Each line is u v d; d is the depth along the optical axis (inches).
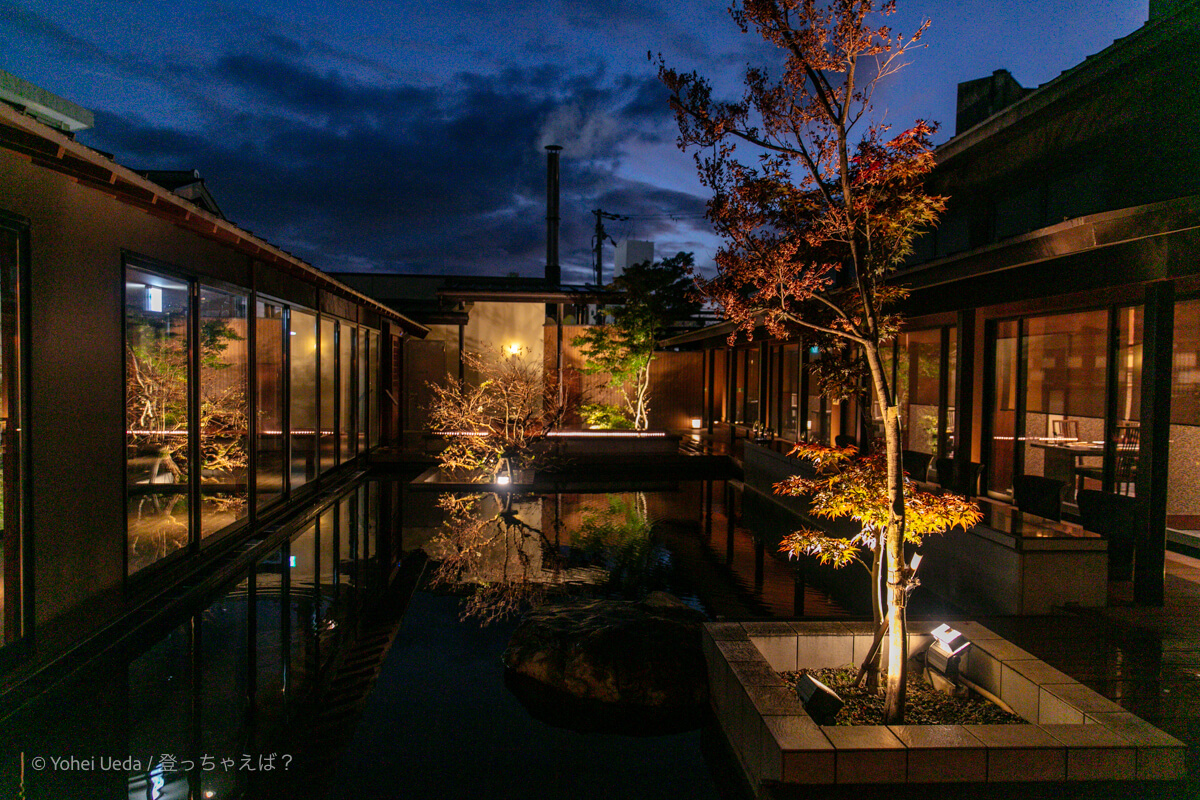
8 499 149.3
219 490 324.2
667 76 131.5
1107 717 113.1
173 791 114.0
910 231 134.6
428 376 778.2
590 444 530.9
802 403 459.8
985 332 327.9
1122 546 220.1
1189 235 177.9
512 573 250.1
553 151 958.4
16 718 136.7
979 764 104.1
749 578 247.0
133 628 184.1
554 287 834.2
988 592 204.4
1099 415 262.4
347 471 467.8
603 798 119.3
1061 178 314.5
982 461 328.5
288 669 164.9
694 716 151.8
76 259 172.9
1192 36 217.5
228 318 366.3
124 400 194.2
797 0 115.5
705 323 814.5
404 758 129.7
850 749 103.1
